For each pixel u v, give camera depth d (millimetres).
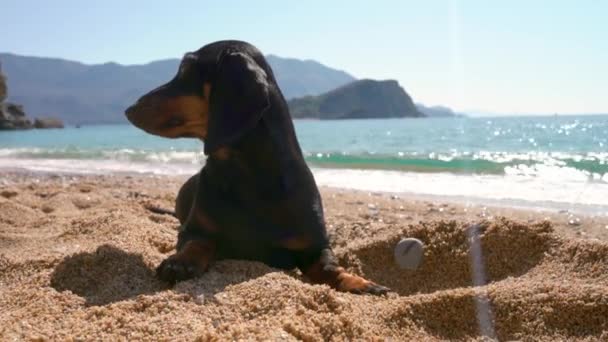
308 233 814
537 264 843
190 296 684
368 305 696
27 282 772
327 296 673
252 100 762
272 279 710
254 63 798
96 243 956
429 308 691
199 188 848
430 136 6289
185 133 843
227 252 840
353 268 900
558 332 661
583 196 1599
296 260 834
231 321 625
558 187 1786
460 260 878
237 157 809
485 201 1557
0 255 895
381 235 980
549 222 902
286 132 831
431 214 1356
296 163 833
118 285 748
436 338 662
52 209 1349
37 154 3928
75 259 812
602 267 789
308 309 649
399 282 880
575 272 800
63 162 3252
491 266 865
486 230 902
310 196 834
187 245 806
